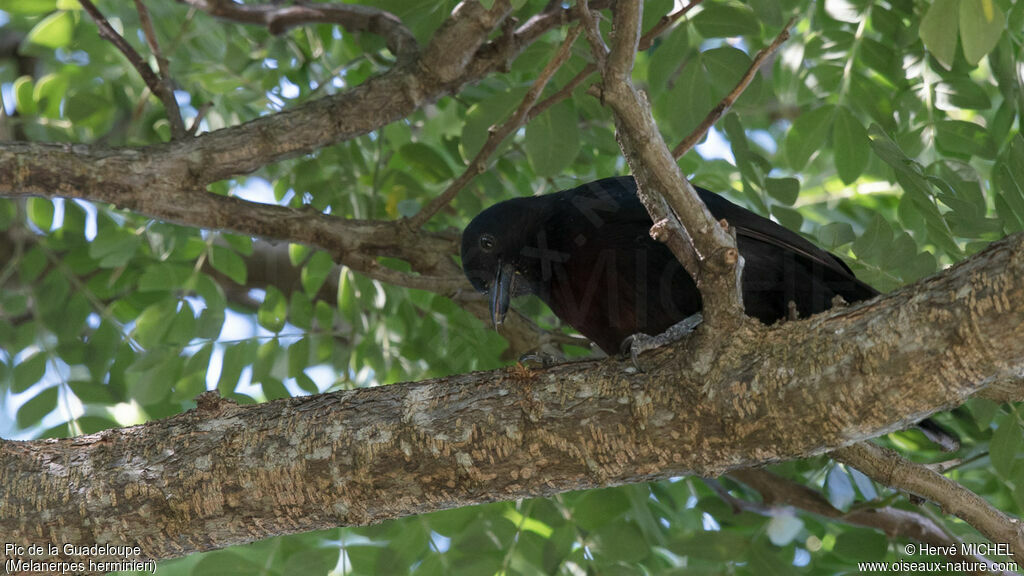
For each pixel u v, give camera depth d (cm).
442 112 1414
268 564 1023
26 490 713
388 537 1080
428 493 690
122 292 1327
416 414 692
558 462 670
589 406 666
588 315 943
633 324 916
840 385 604
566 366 695
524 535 1034
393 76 973
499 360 1202
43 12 1277
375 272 1024
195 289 1184
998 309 561
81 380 1166
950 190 888
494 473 678
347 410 709
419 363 1271
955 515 750
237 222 966
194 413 736
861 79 1107
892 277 965
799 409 615
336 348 1305
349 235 1012
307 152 962
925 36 677
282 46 1259
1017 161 884
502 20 962
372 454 689
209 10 1112
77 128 1351
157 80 980
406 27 1066
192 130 970
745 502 1128
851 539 1053
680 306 887
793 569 991
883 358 593
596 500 1038
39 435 1142
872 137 993
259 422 718
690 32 1026
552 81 1083
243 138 939
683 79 1021
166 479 706
